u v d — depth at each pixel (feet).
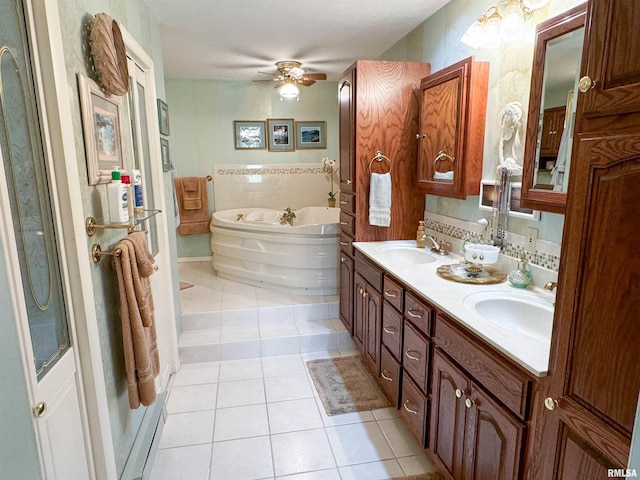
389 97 8.36
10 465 2.71
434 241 8.00
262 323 10.75
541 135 5.19
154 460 6.22
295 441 6.73
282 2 7.85
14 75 3.27
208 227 16.10
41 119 3.65
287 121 16.19
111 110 5.29
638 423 2.24
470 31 6.06
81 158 4.33
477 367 4.37
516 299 5.24
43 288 3.58
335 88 16.26
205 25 9.11
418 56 9.25
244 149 16.07
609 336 2.63
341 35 9.84
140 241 5.27
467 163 6.83
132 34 6.75
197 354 9.46
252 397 8.05
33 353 3.25
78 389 4.17
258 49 11.05
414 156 8.68
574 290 2.91
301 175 16.58
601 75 2.65
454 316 4.75
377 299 7.53
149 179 7.87
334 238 11.69
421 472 6.01
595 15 2.68
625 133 2.47
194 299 11.56
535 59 5.17
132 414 5.90
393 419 7.30
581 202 2.81
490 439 4.16
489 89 6.64
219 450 6.52
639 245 2.39
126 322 4.92
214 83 15.40
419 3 7.89
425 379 5.67
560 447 3.15
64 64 3.89
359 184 8.61
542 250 5.54
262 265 12.75
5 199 2.85
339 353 10.00
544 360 3.61
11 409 2.76
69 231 3.98
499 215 6.33
